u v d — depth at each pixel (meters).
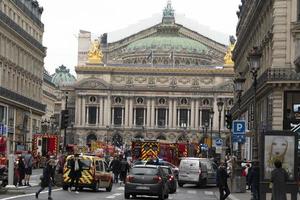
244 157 88.50
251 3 87.81
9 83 90.25
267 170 34.34
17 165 51.84
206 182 64.44
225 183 41.62
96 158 50.06
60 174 53.44
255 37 85.00
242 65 105.25
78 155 48.84
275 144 34.09
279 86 66.75
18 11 94.69
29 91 103.69
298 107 66.50
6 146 67.31
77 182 47.50
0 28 83.81
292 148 33.84
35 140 85.25
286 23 67.00
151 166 43.66
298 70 62.16
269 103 69.12
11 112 90.44
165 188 44.22
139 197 45.44
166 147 92.38
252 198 38.75
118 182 65.31
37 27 109.56
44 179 38.81
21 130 96.38
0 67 84.88
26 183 52.19
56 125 165.25
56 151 84.94
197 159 64.75
